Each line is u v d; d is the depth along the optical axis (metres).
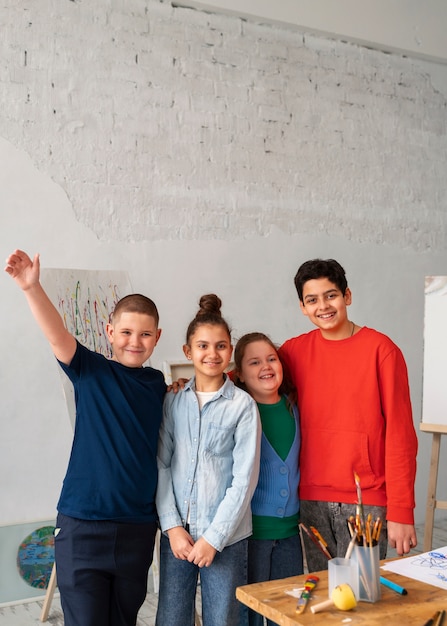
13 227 2.91
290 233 3.57
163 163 3.24
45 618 2.62
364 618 1.21
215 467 1.76
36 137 2.96
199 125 3.33
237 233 3.43
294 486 1.87
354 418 1.82
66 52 3.02
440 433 2.74
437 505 2.70
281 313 3.54
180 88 3.28
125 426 1.74
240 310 3.43
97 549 1.68
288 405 1.92
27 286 1.62
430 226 4.04
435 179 4.06
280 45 3.56
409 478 1.76
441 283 2.82
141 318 1.81
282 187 3.55
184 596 1.75
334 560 1.32
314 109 3.65
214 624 1.71
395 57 3.93
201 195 3.33
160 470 1.81
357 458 1.81
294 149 3.59
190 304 3.29
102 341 2.64
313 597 1.31
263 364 1.87
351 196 3.77
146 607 2.77
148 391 1.81
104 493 1.69
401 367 1.83
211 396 1.80
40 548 2.91
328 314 1.85
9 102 2.91
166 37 3.25
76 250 3.04
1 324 2.88
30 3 2.95
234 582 1.72
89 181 3.07
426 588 1.36
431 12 3.99
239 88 3.43
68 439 3.01
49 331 1.67
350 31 3.71
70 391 2.48
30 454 2.93
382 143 3.87
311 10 3.58
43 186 2.97
